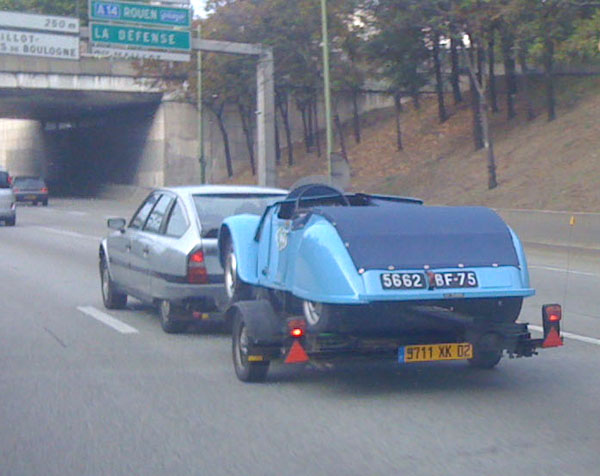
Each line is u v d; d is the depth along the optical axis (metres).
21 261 20.77
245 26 39.56
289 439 6.87
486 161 34.34
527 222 24.92
